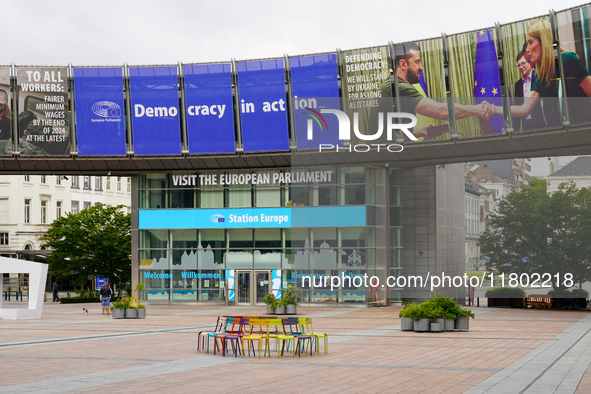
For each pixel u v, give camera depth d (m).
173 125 43.31
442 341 20.55
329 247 41.66
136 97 43.16
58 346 19.33
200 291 43.88
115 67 42.97
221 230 43.88
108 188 85.25
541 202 37.78
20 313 31.97
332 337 22.03
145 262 44.81
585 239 36.88
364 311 37.47
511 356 16.45
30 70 43.16
